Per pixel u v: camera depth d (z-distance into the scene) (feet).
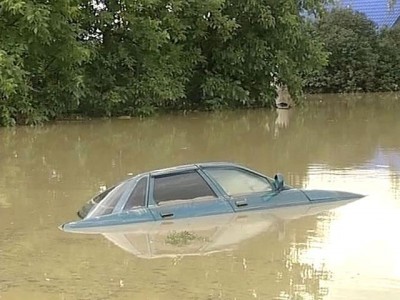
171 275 22.20
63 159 45.80
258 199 30.89
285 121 70.08
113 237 26.73
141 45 74.84
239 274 22.16
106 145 52.31
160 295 20.42
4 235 27.40
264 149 49.44
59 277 22.22
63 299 20.31
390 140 54.08
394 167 41.19
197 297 20.22
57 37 67.31
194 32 79.36
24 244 26.08
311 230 27.35
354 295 20.08
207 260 23.68
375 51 129.49
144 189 29.78
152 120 71.15
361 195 33.30
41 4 64.34
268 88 85.35
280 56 83.10
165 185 30.09
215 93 81.61
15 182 38.09
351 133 59.11
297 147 50.42
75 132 60.90
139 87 75.00
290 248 24.91
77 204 32.55
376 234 26.53
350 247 24.90
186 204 29.68
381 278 21.54
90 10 74.59
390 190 34.50
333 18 129.49
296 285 21.03
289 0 81.92
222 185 30.91
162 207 29.35
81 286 21.36
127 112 75.82
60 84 70.38
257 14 80.74
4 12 63.82
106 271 22.71
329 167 41.45
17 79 62.75
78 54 68.18
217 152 48.03
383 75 129.70
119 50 74.59
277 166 42.04
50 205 32.48
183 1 76.74
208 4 77.15
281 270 22.49
